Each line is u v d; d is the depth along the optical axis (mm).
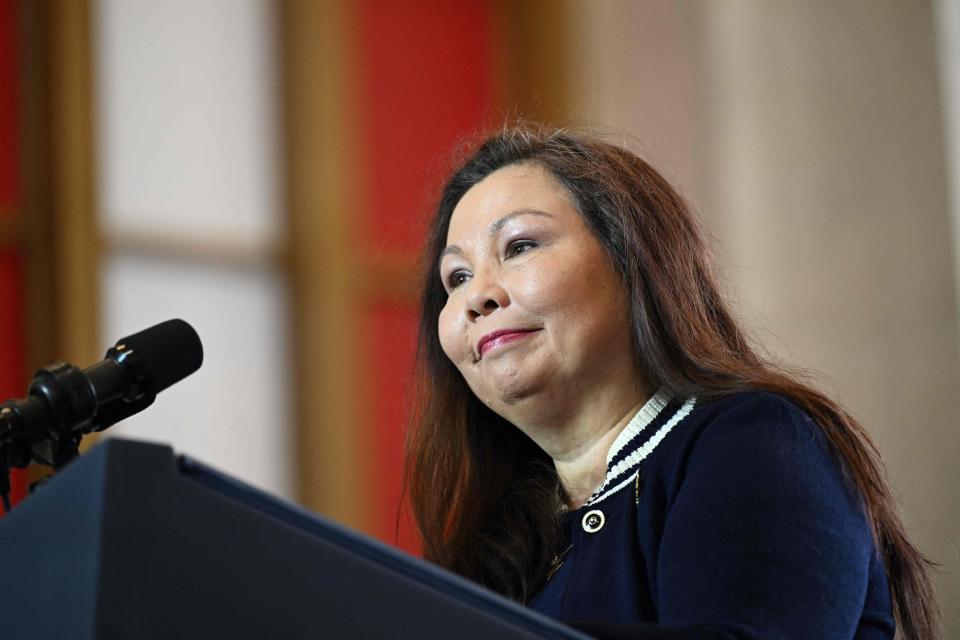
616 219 4777
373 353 13703
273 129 13688
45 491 2818
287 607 2822
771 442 4055
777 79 15859
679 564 3855
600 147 5039
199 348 4148
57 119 12336
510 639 2979
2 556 2852
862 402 15625
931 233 16094
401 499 5434
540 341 4691
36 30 12445
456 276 4965
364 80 14203
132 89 12898
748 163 15531
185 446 12539
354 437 13445
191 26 13359
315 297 13516
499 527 5094
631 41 15383
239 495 2893
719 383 4555
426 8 14781
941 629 4668
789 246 15609
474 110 14914
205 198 13203
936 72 16422
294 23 13906
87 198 12375
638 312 4695
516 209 4832
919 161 16234
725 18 15680
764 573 3734
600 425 4758
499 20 15281
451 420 5348
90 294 12266
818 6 16188
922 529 15469
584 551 4512
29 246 12195
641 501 4383
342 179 13812
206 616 2742
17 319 12094
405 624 2920
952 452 15656
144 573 2713
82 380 3883
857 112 16109
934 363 15859
